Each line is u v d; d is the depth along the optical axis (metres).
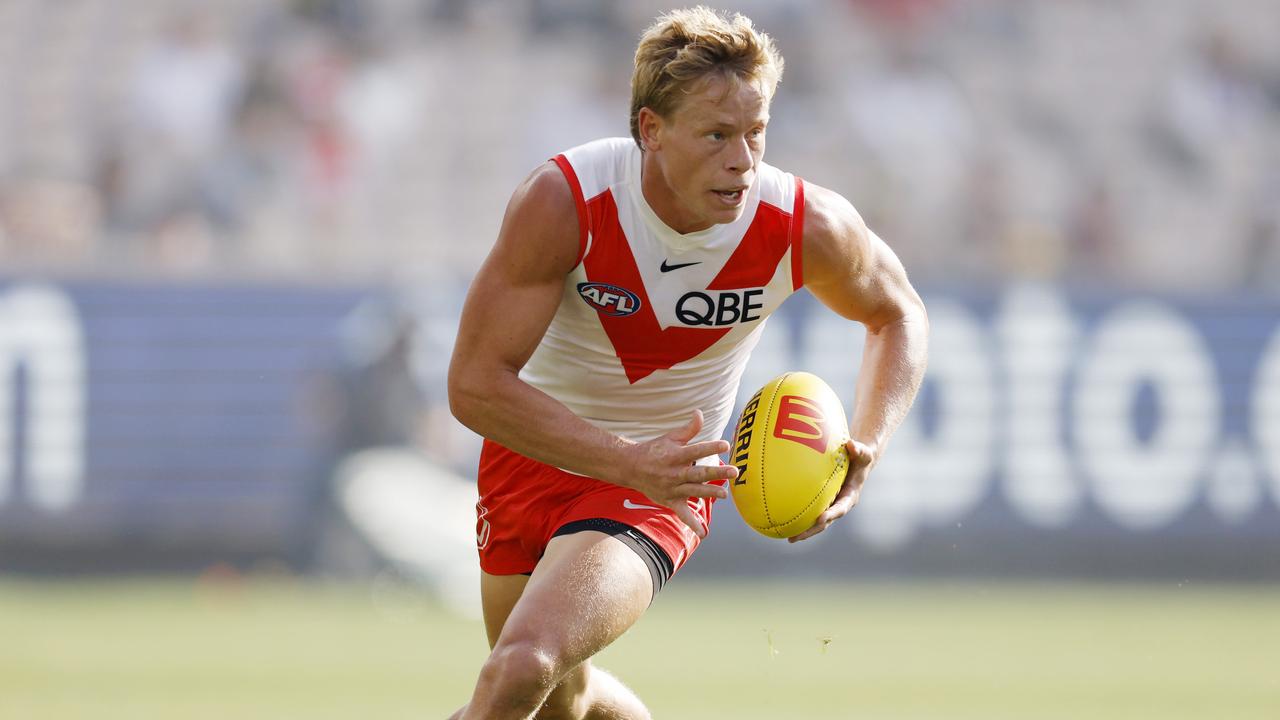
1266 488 49.66
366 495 46.00
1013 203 63.41
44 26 63.09
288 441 47.50
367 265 58.28
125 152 59.53
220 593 44.53
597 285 14.77
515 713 13.43
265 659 32.88
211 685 29.08
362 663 32.53
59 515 46.41
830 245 14.97
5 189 57.00
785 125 64.31
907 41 67.44
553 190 14.33
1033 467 48.94
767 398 15.26
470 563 45.62
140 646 34.62
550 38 66.88
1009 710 27.30
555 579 14.19
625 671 31.91
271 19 63.75
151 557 47.25
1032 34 68.12
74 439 46.59
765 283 15.05
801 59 66.00
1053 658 34.12
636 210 14.48
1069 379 49.31
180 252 57.16
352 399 47.06
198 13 63.25
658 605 43.16
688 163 13.65
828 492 14.88
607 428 16.27
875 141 64.38
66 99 61.00
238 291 47.94
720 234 14.62
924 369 15.88
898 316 15.89
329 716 25.53
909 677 31.27
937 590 46.78
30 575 46.62
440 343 48.03
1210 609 43.06
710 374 15.94
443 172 62.31
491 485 16.50
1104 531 49.03
